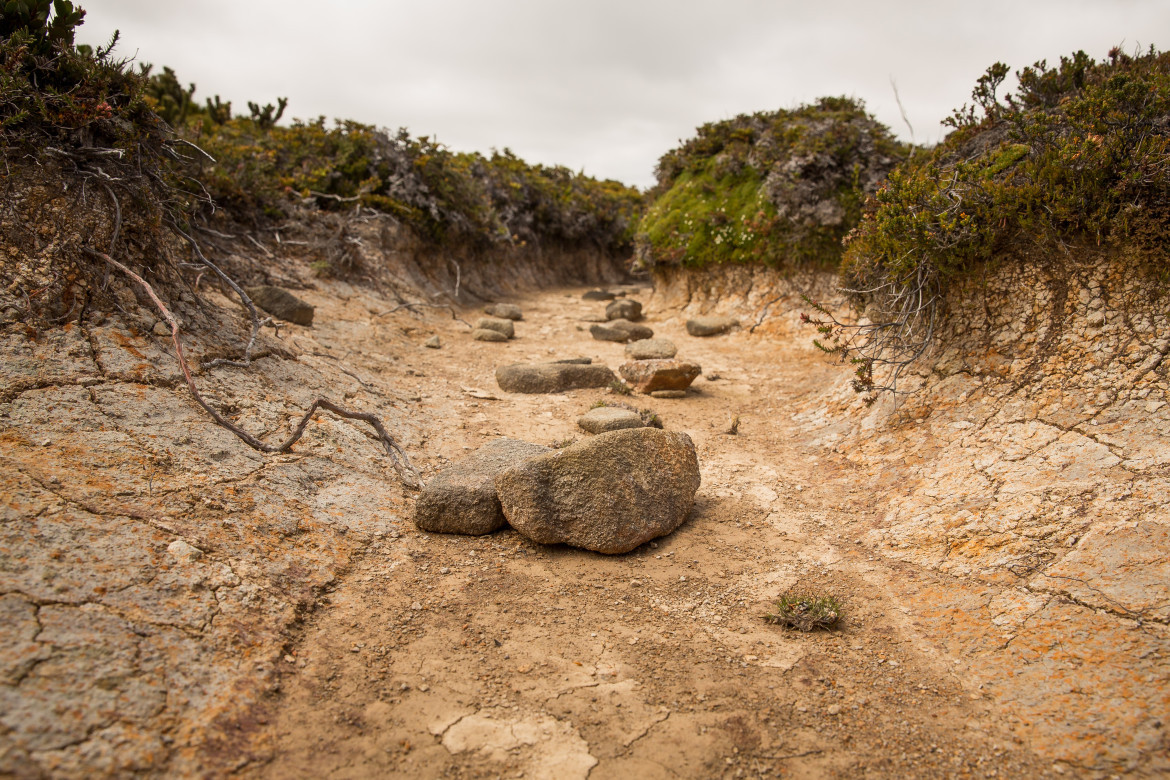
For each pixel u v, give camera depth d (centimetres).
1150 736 270
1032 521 414
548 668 338
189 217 749
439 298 1409
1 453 357
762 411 791
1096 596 346
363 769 265
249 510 407
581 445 468
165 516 367
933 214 587
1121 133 514
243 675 297
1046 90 681
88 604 289
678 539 484
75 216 516
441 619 374
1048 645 331
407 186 1417
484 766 271
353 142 1387
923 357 624
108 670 264
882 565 438
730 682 333
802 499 552
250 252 1029
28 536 309
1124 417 454
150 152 621
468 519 466
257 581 355
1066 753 275
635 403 806
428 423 675
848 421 659
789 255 1173
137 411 444
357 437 568
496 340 1123
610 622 383
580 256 2511
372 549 434
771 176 1234
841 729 301
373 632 354
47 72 556
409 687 316
